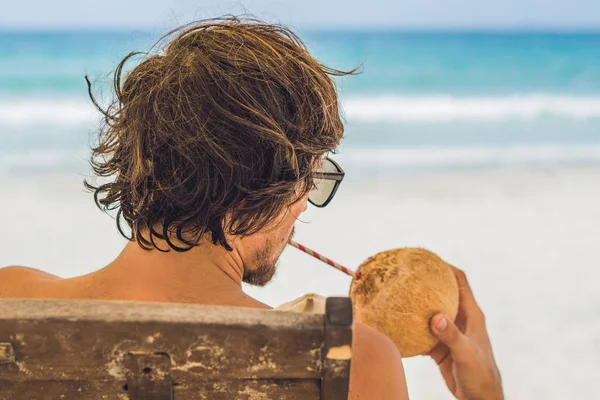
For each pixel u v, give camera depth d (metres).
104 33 47.72
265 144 1.20
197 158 1.19
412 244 7.90
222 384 1.09
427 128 16.94
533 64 32.69
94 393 1.09
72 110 17.81
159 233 1.26
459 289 1.95
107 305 1.07
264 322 1.06
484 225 8.81
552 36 47.62
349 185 11.06
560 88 24.58
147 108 1.24
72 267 7.04
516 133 16.41
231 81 1.21
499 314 5.92
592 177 11.95
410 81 25.97
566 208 9.77
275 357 1.07
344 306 1.07
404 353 1.79
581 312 5.96
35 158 12.59
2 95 20.75
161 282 1.29
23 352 1.05
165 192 1.21
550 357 5.10
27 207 9.32
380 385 1.22
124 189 1.30
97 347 1.05
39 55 33.34
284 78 1.24
